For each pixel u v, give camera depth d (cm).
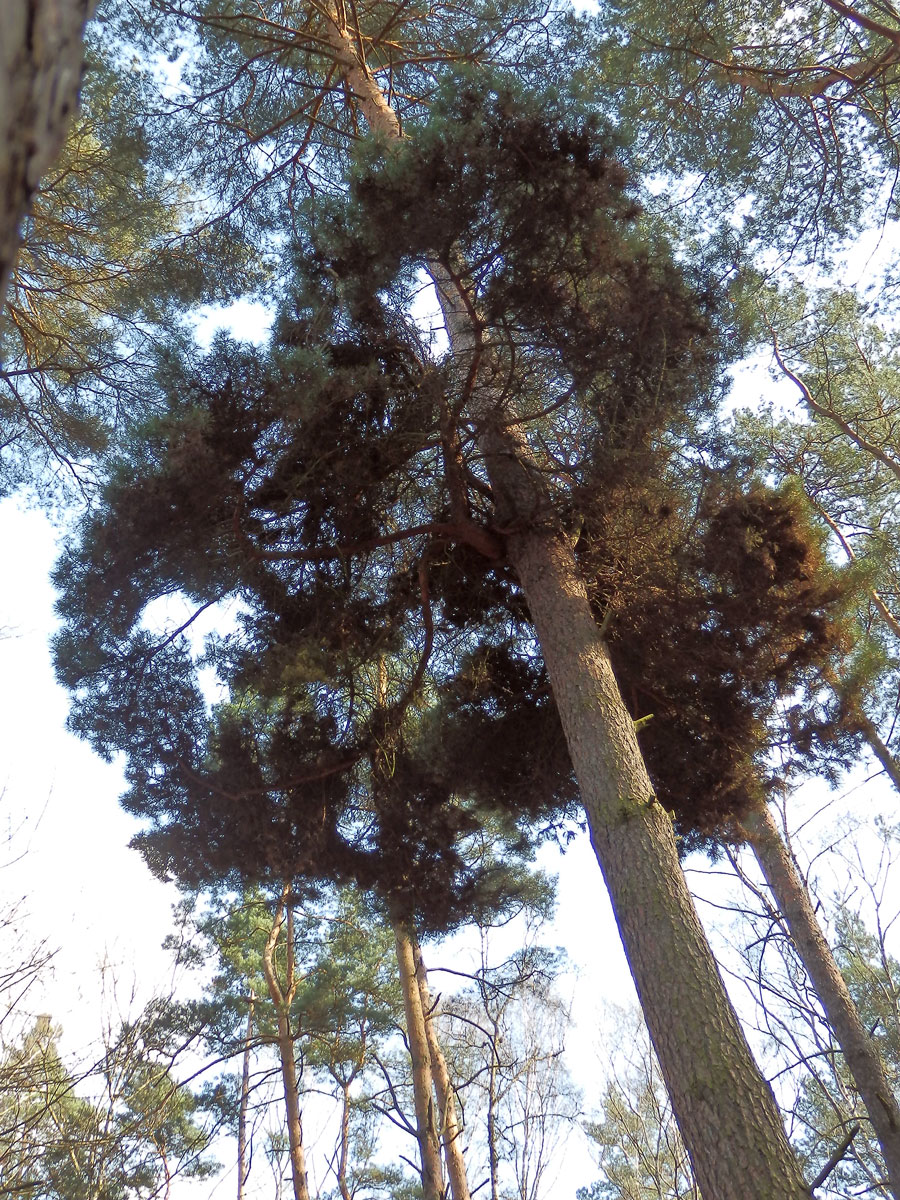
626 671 793
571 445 713
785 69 977
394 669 874
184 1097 1244
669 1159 1523
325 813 771
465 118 593
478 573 782
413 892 800
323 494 663
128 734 708
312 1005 1159
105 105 966
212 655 704
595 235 608
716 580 736
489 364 674
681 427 689
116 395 998
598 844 567
